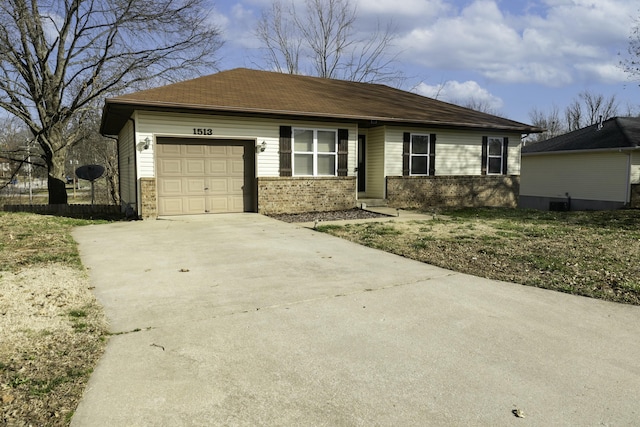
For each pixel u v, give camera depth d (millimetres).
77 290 4984
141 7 18203
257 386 2932
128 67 18984
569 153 22375
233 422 2518
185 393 2826
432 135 15734
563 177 23172
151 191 11406
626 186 20031
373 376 3094
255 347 3549
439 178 15977
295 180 13180
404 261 6746
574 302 4801
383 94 18469
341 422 2533
